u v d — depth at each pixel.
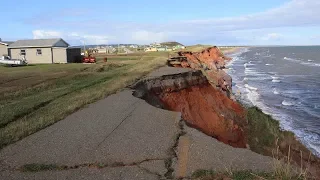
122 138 10.01
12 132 10.57
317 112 26.88
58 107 14.49
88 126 11.45
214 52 93.75
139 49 132.75
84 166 7.88
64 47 45.41
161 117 12.75
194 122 19.91
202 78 31.30
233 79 51.94
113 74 28.69
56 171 7.61
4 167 7.88
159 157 8.41
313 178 7.68
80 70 33.16
